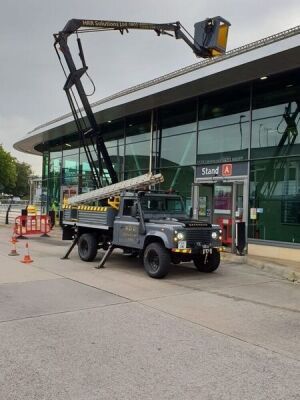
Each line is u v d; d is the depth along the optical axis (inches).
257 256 555.5
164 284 381.1
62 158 1114.7
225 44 450.0
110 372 184.1
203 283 390.3
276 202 557.6
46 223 853.2
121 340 226.4
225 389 168.9
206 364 195.0
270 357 205.6
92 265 481.1
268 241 560.1
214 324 260.2
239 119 616.7
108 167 581.0
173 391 166.1
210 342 226.1
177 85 613.6
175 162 725.9
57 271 438.0
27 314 274.4
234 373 185.2
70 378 177.0
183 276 424.2
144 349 213.2
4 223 1195.9
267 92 580.1
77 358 199.6
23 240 762.2
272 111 571.8
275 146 564.4
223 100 643.5
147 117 796.6
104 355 204.1
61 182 1110.4
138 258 533.0
